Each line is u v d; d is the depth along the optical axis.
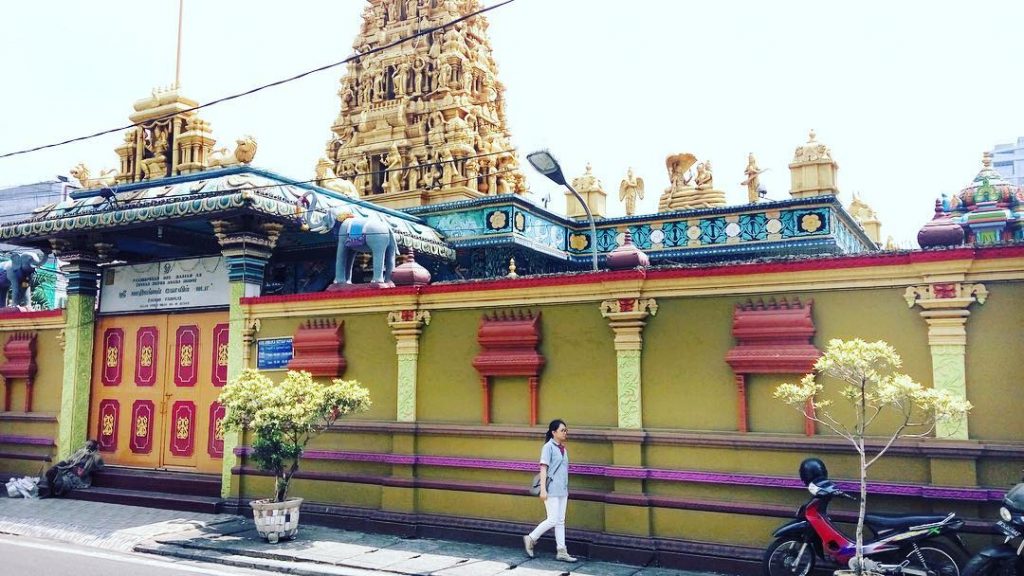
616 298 8.64
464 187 17.27
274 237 11.84
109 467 12.81
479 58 20.08
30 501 12.26
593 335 8.84
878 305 7.48
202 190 11.14
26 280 15.02
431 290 9.77
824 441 7.48
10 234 12.79
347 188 13.93
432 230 14.84
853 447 7.35
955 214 9.80
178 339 12.51
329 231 12.28
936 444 7.00
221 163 12.41
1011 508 6.19
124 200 11.79
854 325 7.55
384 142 18.77
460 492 9.40
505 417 9.30
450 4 19.30
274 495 10.23
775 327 7.76
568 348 8.98
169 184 12.08
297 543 9.16
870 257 7.43
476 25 20.45
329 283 14.89
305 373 9.61
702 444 8.05
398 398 9.95
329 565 8.24
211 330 12.16
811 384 6.46
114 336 13.27
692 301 8.34
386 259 11.04
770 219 14.41
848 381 6.67
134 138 14.80
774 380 7.87
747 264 7.97
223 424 9.55
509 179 19.41
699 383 8.20
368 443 10.16
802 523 7.01
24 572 7.97
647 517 8.19
